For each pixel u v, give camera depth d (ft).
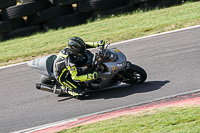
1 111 81.76
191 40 101.81
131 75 75.36
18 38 173.78
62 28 175.83
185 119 49.55
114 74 72.23
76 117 67.41
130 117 57.31
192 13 136.26
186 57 88.89
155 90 71.46
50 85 83.76
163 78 78.74
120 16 170.30
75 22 176.76
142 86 76.02
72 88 76.59
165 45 103.76
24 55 127.54
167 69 84.07
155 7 168.76
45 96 85.87
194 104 56.39
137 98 69.36
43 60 82.38
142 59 96.78
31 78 100.89
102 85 75.05
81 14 179.32
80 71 73.82
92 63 71.82
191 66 81.76
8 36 175.83
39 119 71.82
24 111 78.74
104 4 171.12
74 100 79.51
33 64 83.76
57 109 75.61
